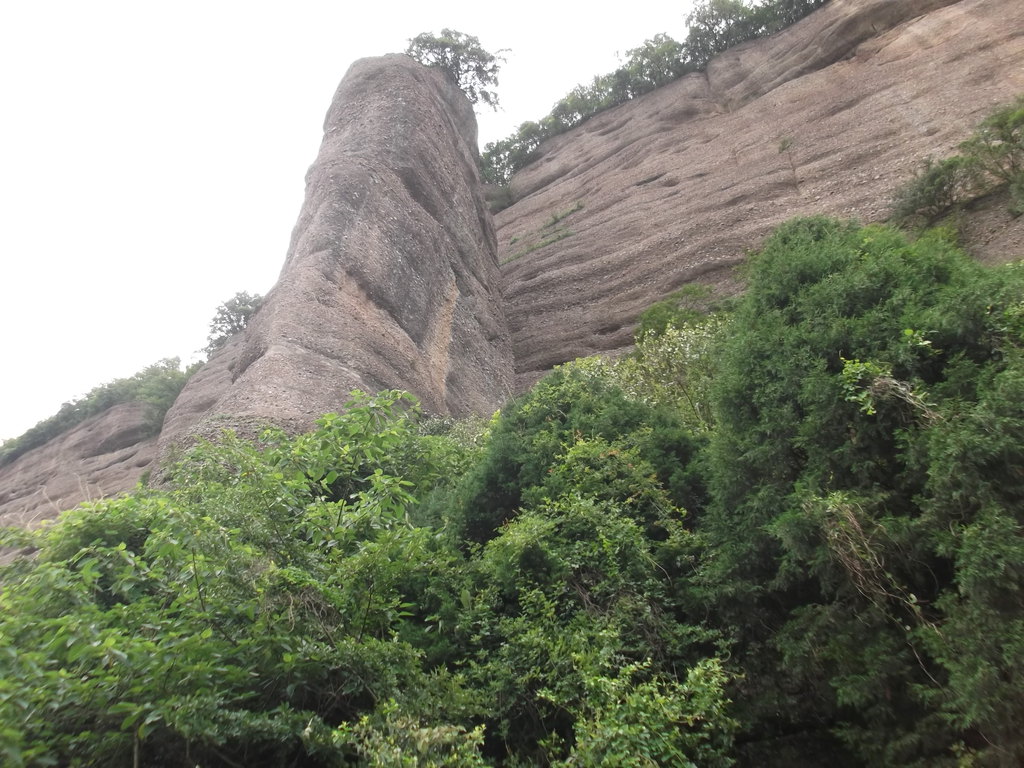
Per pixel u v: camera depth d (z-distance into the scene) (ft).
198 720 15.11
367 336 65.92
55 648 15.51
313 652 17.83
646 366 50.03
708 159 114.42
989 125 62.34
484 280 100.32
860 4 112.98
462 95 122.21
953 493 18.98
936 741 18.44
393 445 30.91
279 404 49.98
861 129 94.79
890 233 30.45
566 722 20.58
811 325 26.32
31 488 109.19
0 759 13.09
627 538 24.75
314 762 17.12
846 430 23.22
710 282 92.27
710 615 23.88
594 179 134.92
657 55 147.84
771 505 23.97
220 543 18.57
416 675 19.27
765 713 21.63
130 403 118.42
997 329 22.03
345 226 74.90
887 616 20.02
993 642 16.98
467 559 28.94
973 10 97.96
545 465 30.91
